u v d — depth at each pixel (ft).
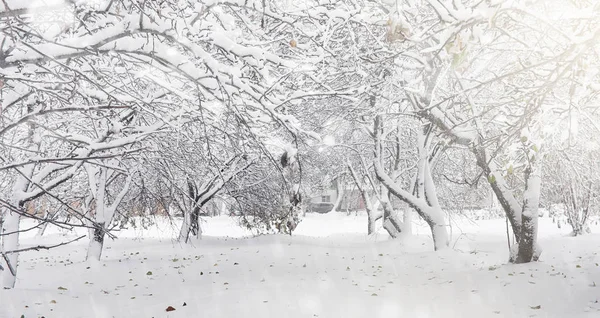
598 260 40.75
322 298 31.42
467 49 12.08
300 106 48.96
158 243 77.00
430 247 64.13
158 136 32.27
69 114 31.19
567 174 47.01
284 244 73.82
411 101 42.42
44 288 38.93
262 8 20.57
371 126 64.08
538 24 24.47
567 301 27.61
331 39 29.71
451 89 42.63
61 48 16.42
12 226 34.68
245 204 82.12
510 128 23.45
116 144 22.25
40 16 20.58
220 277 42.83
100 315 27.25
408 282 37.68
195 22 19.16
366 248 67.31
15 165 15.72
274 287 35.86
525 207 41.01
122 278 43.62
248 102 20.56
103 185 52.95
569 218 73.15
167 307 29.12
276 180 79.46
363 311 27.53
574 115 19.85
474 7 12.76
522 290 31.17
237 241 79.51
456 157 74.95
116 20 18.30
